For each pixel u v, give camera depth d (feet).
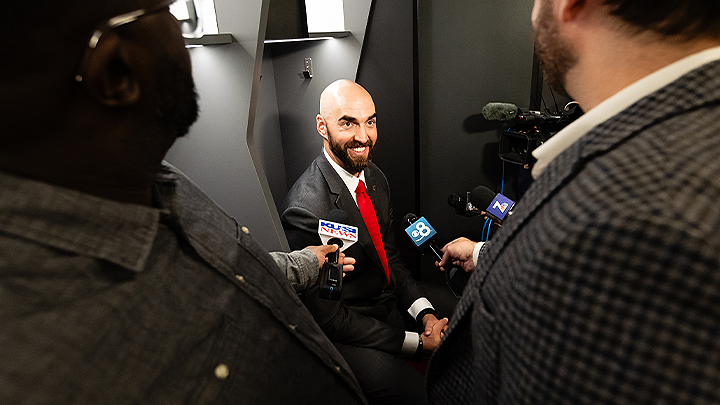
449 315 5.32
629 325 0.88
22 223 1.08
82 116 1.14
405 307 5.22
